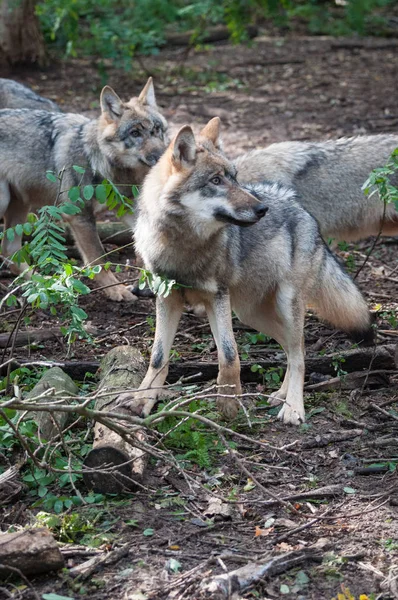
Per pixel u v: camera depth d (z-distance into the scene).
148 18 30.72
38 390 9.29
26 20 26.91
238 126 22.47
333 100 25.22
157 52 27.55
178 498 8.17
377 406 10.09
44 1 29.56
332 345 11.77
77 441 8.55
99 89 25.89
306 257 10.38
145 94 14.23
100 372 10.23
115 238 15.32
